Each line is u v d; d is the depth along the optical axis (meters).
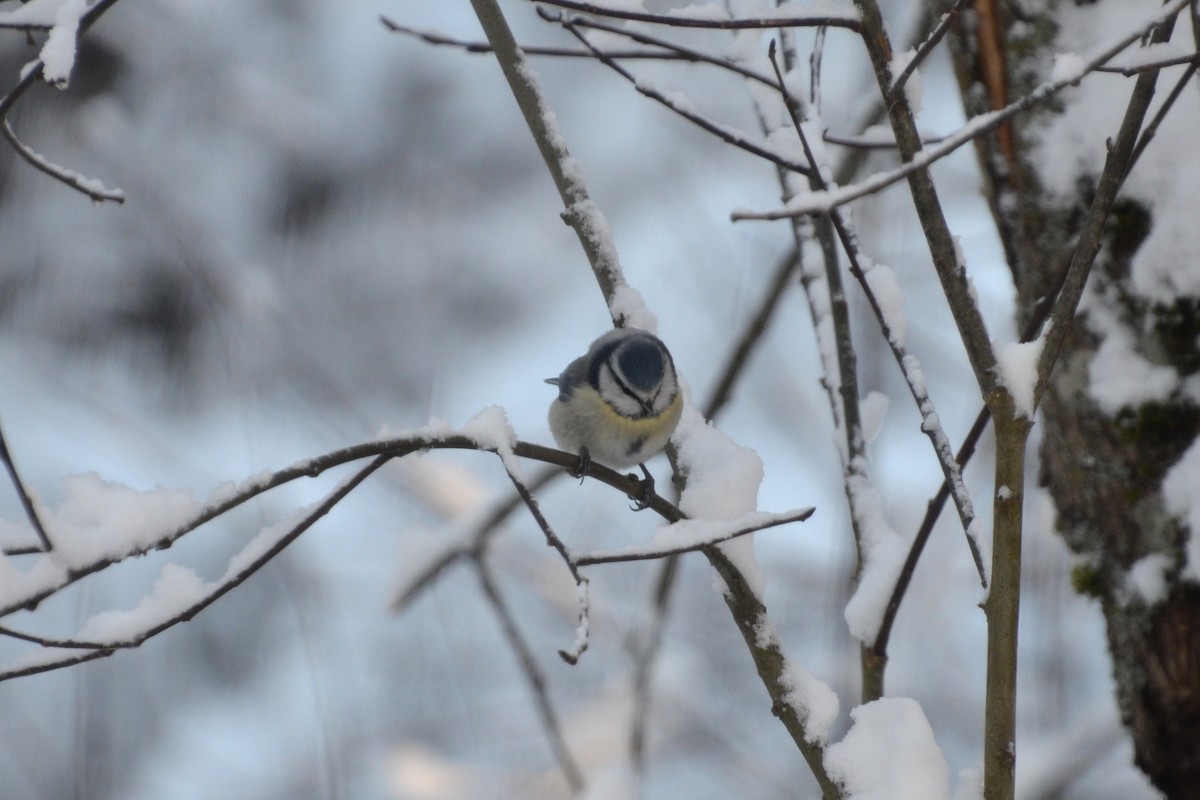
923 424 4.57
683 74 14.46
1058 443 5.95
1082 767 8.82
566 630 11.28
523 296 14.77
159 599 4.23
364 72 14.62
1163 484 5.44
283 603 11.40
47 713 10.47
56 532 4.08
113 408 12.39
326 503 4.39
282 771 10.62
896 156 10.88
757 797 10.91
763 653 4.88
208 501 4.29
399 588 9.05
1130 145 4.14
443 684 10.85
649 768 10.86
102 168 12.81
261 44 14.23
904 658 11.17
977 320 4.33
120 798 10.48
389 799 10.12
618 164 14.64
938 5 6.04
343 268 14.05
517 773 10.42
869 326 10.32
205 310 12.34
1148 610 5.48
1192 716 5.37
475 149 14.91
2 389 12.14
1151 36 4.50
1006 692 4.21
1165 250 5.43
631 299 7.54
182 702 11.12
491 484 12.58
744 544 5.09
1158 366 5.48
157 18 13.58
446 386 14.20
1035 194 5.80
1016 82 5.81
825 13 4.56
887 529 5.66
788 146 5.52
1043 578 9.73
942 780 4.51
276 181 13.88
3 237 12.59
